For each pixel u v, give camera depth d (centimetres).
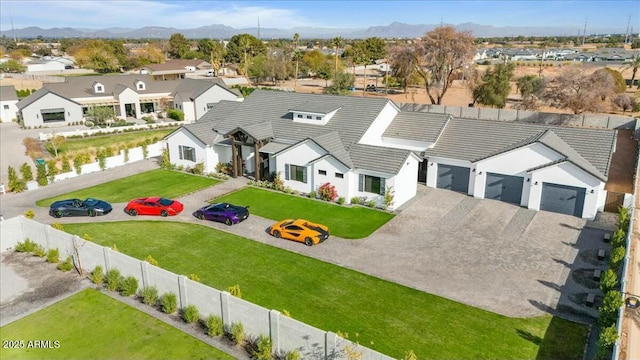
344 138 3972
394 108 4456
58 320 2136
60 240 2705
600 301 2178
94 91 7569
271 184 4044
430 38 7294
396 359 1653
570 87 6644
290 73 14000
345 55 17638
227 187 4091
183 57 18325
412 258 2669
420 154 4031
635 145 5325
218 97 7744
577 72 6769
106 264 2459
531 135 3781
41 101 6894
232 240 2980
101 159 4728
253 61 13712
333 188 3694
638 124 5922
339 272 2517
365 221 3259
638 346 1798
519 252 2723
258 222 3284
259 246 2883
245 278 2472
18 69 14138
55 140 5619
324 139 3825
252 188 4066
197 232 3120
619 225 2827
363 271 2525
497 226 3122
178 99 7762
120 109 7594
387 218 3309
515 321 2027
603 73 6694
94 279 2453
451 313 2097
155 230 3162
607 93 6581
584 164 3325
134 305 2245
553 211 3362
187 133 4509
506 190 3578
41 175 4250
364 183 3588
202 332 2016
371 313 2108
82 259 2597
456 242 2880
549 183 3322
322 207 3566
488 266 2553
